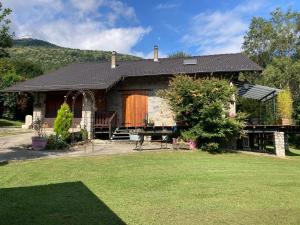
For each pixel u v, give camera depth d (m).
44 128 19.89
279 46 37.12
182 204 6.96
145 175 9.67
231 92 15.19
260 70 17.84
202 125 14.98
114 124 19.59
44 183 8.62
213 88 14.84
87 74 21.94
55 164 10.91
